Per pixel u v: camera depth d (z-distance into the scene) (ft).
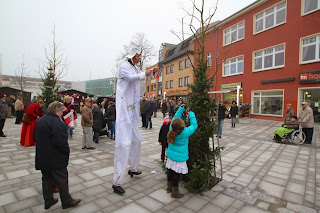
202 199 10.30
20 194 10.54
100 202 9.81
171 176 10.82
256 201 10.22
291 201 10.32
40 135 8.61
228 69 64.75
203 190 10.96
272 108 51.21
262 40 53.16
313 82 41.70
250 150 21.36
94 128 23.54
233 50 61.98
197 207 9.50
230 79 63.46
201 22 12.16
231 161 17.39
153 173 13.88
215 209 9.36
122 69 10.97
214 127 11.71
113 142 24.53
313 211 9.37
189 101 12.18
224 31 65.36
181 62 93.35
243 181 12.87
